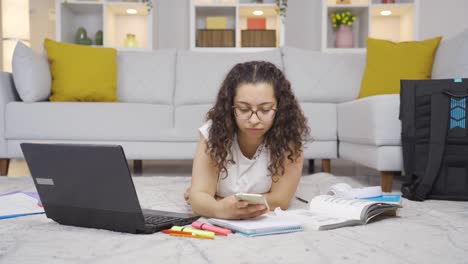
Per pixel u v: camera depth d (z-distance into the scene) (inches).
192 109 118.9
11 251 42.8
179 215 57.7
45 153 50.9
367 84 125.6
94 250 42.9
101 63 129.6
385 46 127.0
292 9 203.8
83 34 193.0
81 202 51.7
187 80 134.6
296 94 132.3
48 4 243.0
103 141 116.6
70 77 125.8
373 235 48.9
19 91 118.3
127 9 197.0
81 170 49.4
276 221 52.4
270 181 64.5
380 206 57.3
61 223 55.2
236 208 51.9
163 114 117.6
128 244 44.9
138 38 207.0
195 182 60.5
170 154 118.0
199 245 44.4
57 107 116.0
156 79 135.0
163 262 39.1
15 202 65.9
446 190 79.3
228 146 59.6
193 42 192.9
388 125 87.4
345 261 39.3
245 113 53.5
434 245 44.9
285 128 59.7
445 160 79.1
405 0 197.2
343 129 111.8
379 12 195.0
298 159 63.1
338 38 195.2
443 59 113.7
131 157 117.4
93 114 116.1
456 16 207.9
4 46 191.8
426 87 81.8
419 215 61.9
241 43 198.1
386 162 88.3
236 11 192.9
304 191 82.8
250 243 45.1
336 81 133.3
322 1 187.6
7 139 116.6
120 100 134.2
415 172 81.2
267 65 56.7
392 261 39.4
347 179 102.1
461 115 78.6
